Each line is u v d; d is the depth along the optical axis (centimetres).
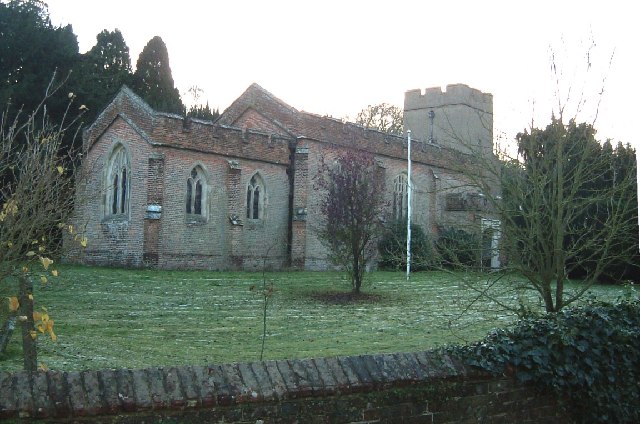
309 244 3428
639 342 682
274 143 3419
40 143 848
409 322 1694
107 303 1859
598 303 711
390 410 516
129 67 5744
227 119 3762
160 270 2892
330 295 2230
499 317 1728
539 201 837
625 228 845
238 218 3256
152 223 2945
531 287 885
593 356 628
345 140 3606
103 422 414
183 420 437
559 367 605
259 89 3656
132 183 3050
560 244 776
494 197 983
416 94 5138
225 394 450
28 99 3512
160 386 440
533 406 603
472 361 570
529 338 614
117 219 3089
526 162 917
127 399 422
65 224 802
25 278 725
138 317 1653
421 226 3712
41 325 558
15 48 3675
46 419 398
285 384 475
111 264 3078
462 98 4906
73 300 1878
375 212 2286
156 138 2980
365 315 1827
